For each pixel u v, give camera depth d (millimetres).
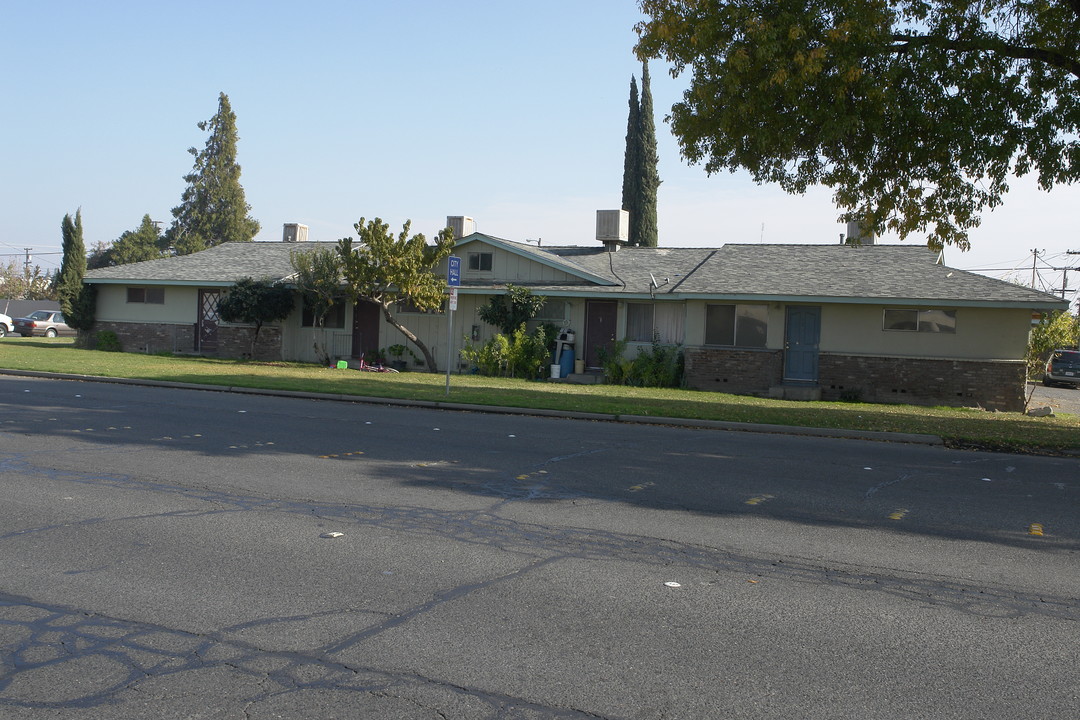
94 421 13594
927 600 6055
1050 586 6438
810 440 14383
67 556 6609
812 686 4602
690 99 16547
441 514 8156
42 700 4266
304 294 27766
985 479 10812
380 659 4816
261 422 14078
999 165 15266
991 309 22547
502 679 4590
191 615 5438
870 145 15797
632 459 11539
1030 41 15570
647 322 26156
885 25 15078
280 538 7211
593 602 5828
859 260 26609
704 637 5254
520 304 26234
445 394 18875
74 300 31531
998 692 4586
